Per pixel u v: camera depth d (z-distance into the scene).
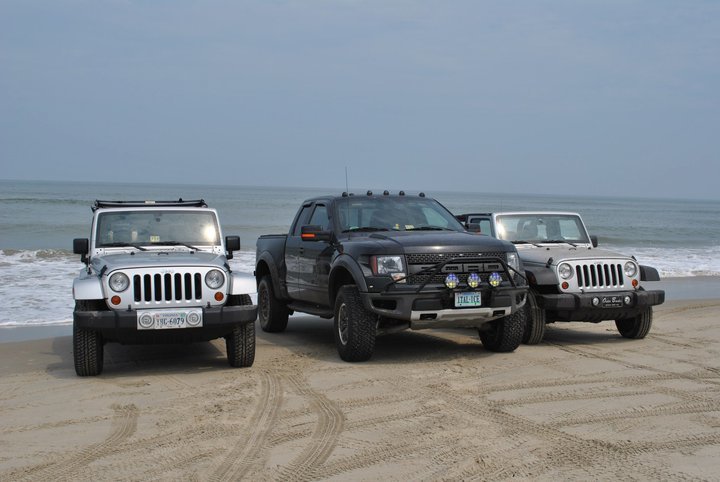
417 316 7.58
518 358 8.25
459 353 8.60
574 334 10.13
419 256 7.70
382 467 4.68
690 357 8.30
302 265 9.45
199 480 4.48
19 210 48.38
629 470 4.58
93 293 7.17
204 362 8.20
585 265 9.14
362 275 7.76
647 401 6.29
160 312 7.11
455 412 5.96
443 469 4.63
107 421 5.81
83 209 49.75
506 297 7.79
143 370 7.78
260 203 79.56
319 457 4.88
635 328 9.53
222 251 8.66
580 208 100.25
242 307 7.32
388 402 6.32
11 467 4.75
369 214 8.95
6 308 12.70
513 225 10.63
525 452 4.95
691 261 24.17
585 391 6.66
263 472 4.61
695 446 5.06
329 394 6.61
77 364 7.32
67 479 4.53
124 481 4.48
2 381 7.28
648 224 54.41
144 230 8.65
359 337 7.83
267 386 6.95
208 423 5.71
